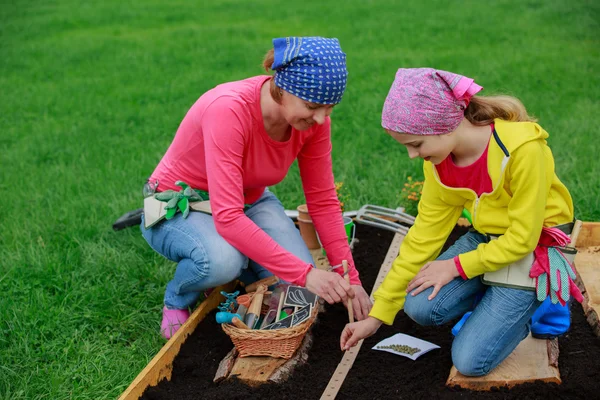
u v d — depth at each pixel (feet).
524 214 8.32
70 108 26.00
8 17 46.34
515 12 37.73
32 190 17.70
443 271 9.04
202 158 10.59
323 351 10.21
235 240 9.84
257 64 31.14
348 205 14.98
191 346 10.43
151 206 10.80
